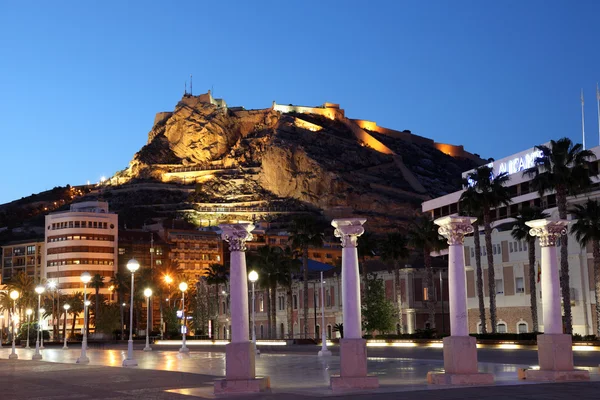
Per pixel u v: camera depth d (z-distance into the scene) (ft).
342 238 98.84
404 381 104.99
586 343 207.10
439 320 372.38
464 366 97.76
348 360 94.63
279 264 377.91
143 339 550.36
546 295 105.70
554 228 106.83
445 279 378.12
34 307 631.97
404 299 372.17
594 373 112.57
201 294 524.93
